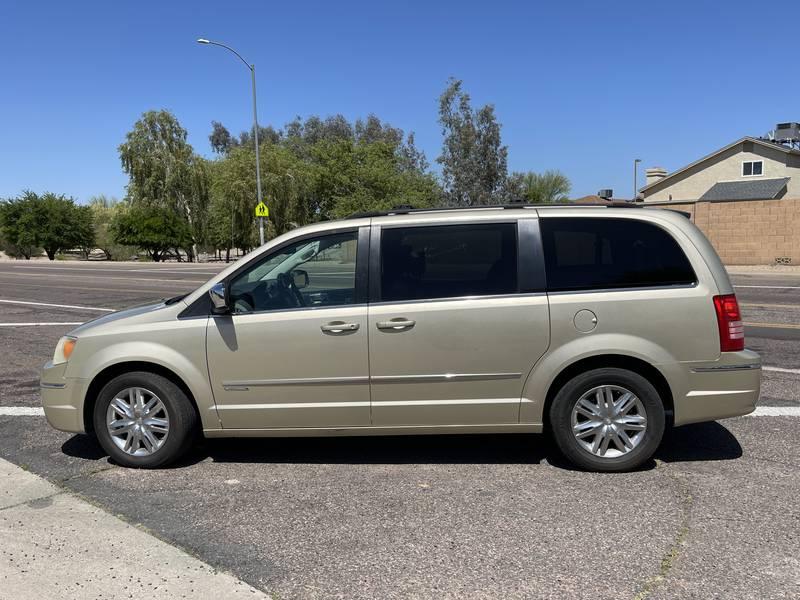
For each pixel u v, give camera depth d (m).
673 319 4.50
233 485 4.59
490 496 4.32
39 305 16.81
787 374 7.56
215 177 53.06
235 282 4.85
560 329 4.53
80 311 15.34
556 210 4.72
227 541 3.74
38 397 7.20
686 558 3.46
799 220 25.55
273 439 5.60
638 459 4.61
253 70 33.03
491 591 3.18
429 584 3.25
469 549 3.61
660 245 4.62
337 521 3.99
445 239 4.69
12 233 58.59
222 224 48.78
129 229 53.53
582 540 3.68
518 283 4.59
